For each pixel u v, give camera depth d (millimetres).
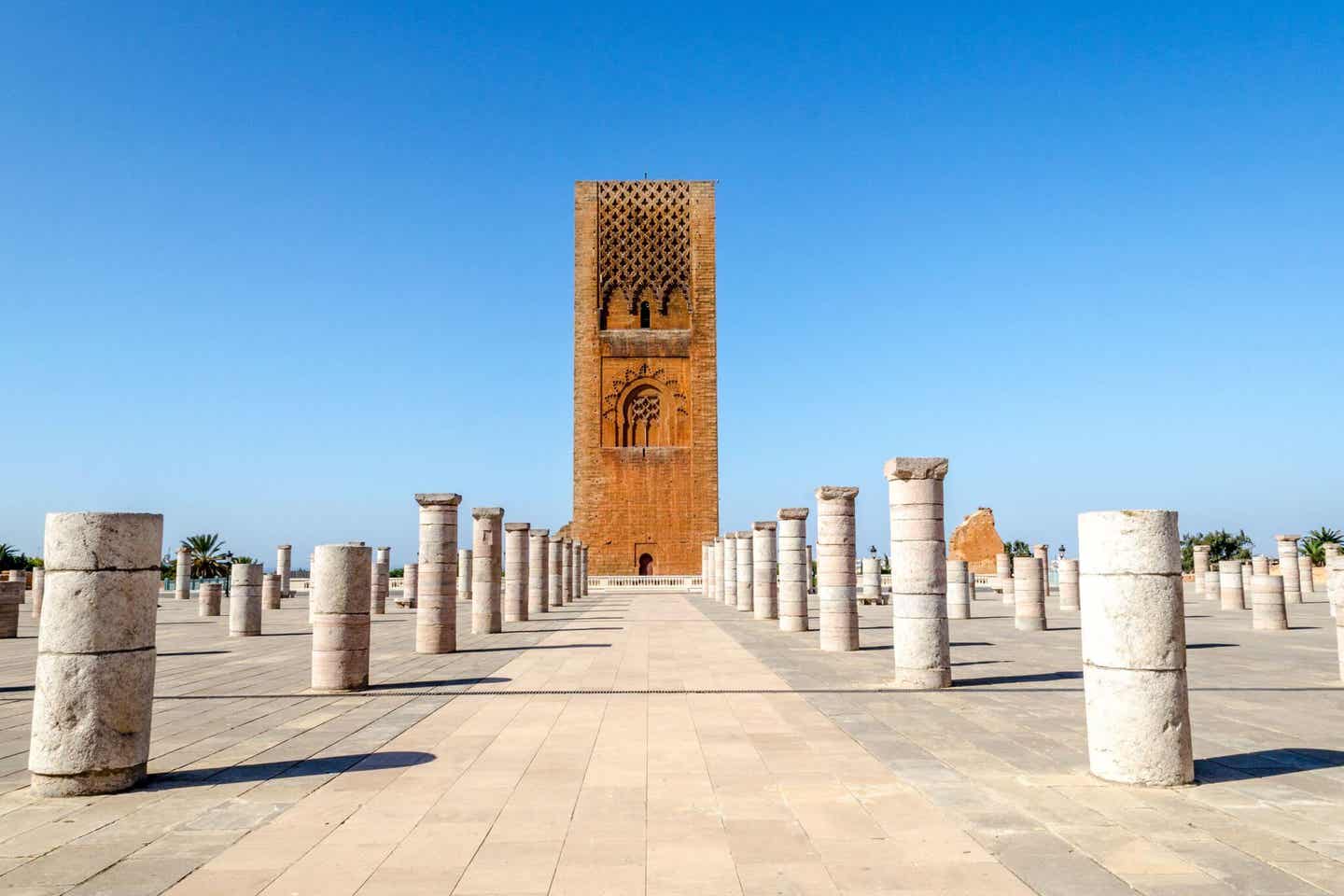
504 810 7137
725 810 7109
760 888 5453
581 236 64312
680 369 63250
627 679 15227
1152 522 7957
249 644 22984
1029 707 12180
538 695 13305
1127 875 5621
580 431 62469
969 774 8250
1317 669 16172
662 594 55625
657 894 5363
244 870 5812
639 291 64438
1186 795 7465
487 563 25359
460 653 19812
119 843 6375
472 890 5438
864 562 42000
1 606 24938
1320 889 5375
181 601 49938
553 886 5508
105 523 7922
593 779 8109
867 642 22469
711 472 61969
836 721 11023
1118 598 7949
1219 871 5691
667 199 64875
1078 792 7570
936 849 6137
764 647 21047
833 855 6035
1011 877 5602
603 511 61750
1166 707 7797
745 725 10781
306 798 7527
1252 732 10172
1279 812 6969
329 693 13633
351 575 14172
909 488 14508
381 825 6762
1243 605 36062
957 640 23141
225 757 9125
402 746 9641
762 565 31312
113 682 7809
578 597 51000
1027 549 76688
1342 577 14594
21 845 6336
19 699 13469
